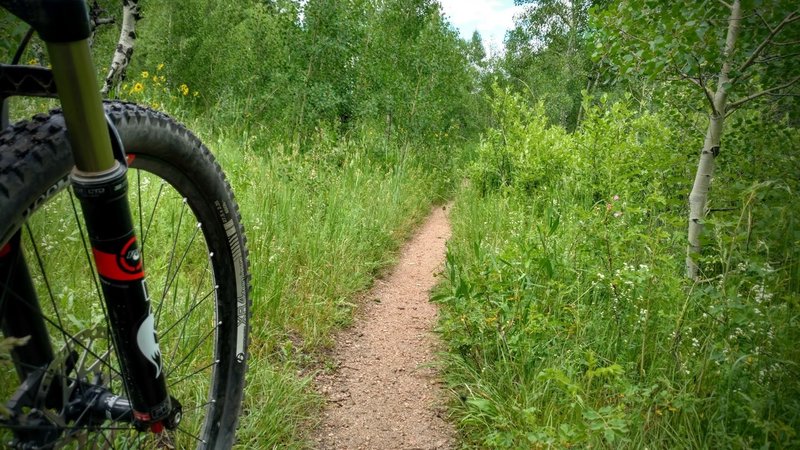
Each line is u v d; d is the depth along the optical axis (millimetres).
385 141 10930
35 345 1530
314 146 7668
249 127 9484
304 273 4680
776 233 3180
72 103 1175
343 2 10102
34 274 2740
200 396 2699
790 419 2520
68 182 1397
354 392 3396
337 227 5668
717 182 4871
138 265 1427
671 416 2727
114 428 1648
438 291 4957
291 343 3555
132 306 1439
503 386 3240
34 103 4156
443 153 13719
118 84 3947
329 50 10023
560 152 8156
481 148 10219
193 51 15242
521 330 3441
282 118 9711
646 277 3297
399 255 6602
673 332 3109
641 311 3289
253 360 3279
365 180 7863
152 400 1566
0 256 1392
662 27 3945
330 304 4332
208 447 2240
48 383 1535
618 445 2551
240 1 15531
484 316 3635
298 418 2990
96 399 1619
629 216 3963
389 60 12961
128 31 3906
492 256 4379
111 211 1305
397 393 3434
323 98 9750
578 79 21297
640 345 3271
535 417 2773
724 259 2957
